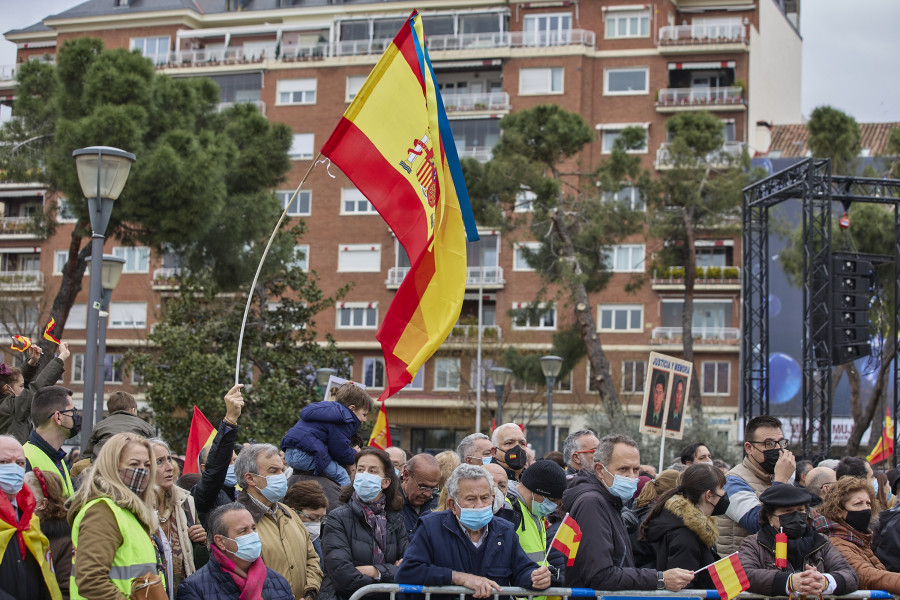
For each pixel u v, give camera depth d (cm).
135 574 523
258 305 3047
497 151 3272
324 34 5297
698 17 5116
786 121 5706
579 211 3256
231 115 2802
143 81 2306
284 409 2694
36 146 2450
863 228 3056
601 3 4953
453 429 4928
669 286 4644
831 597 654
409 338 824
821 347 2083
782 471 746
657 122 4831
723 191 3422
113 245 5091
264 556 655
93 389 1105
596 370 3212
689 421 3109
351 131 827
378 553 680
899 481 855
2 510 519
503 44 4984
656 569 671
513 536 623
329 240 5003
